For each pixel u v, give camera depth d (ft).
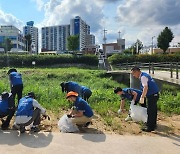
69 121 24.99
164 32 232.12
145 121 27.20
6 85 52.31
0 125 26.07
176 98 41.04
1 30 375.04
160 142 21.21
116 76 132.16
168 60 190.08
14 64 223.30
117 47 395.14
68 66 229.66
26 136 22.04
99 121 28.89
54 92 45.14
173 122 29.43
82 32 486.38
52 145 19.95
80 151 18.86
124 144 20.49
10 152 18.49
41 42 529.45
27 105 23.06
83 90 38.99
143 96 24.21
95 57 234.99
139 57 199.31
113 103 38.22
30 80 116.26
